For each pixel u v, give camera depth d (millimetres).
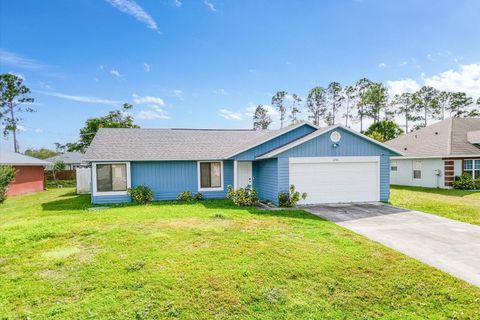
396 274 5664
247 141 18828
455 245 7500
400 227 9414
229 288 5117
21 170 22328
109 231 8289
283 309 4609
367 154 14555
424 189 20328
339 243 7367
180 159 15805
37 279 5477
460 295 4957
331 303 4781
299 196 13828
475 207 12930
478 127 23266
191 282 5273
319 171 14078
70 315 4363
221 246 7043
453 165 20234
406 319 4422
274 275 5562
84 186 21953
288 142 16094
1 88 41688
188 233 8117
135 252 6660
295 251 6715
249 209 12617
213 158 16156
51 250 6918
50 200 17656
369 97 51656
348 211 12203
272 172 14500
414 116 53906
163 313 4449
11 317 4352
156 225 9070
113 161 14992
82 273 5648
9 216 12117
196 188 16500
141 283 5230
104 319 4273
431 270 5836
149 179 15891
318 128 16406
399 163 24484
